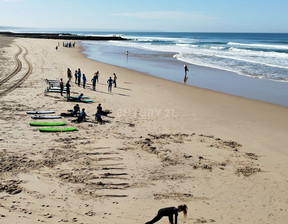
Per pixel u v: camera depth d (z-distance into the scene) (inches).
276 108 753.0
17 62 1381.6
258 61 1729.8
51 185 349.7
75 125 572.7
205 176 399.9
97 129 558.6
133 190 353.4
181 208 274.2
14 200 313.0
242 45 3432.6
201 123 630.5
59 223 280.5
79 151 451.8
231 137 552.1
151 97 862.5
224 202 339.9
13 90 835.4
